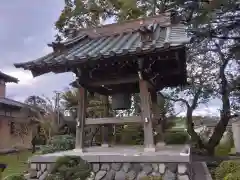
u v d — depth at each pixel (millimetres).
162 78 5703
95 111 9594
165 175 3623
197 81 10797
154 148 3967
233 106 10742
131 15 9617
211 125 15031
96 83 4621
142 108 4156
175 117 12398
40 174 4121
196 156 10180
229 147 13914
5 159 12227
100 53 3809
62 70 4375
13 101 19609
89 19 10703
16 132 18375
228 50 9297
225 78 10227
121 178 3785
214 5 6188
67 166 3467
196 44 9234
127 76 4473
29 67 4148
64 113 13953
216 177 4633
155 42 3727
